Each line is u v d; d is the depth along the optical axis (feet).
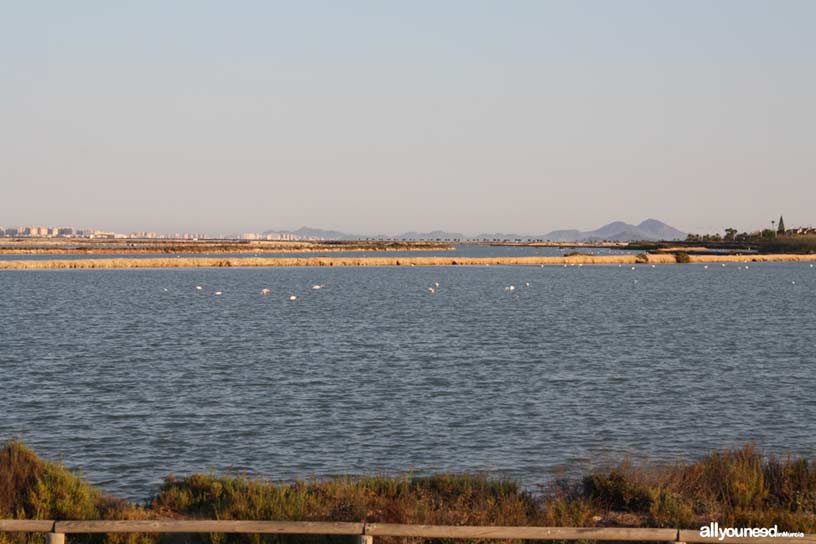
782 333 291.38
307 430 134.10
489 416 145.28
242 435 130.72
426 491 77.92
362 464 112.88
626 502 74.64
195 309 395.55
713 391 171.12
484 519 67.67
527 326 313.12
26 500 70.90
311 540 63.31
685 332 293.84
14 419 142.92
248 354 230.68
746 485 75.36
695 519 69.72
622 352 236.43
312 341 262.88
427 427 136.26
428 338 271.28
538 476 104.12
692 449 120.67
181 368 203.72
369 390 171.94
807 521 66.33
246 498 73.82
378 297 484.74
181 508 73.77
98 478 105.50
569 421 141.08
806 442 125.39
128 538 62.64
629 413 147.95
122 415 146.20
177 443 125.39
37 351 238.07
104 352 235.61
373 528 56.80
